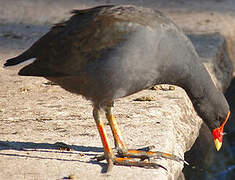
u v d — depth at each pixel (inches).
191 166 490.9
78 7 968.3
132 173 369.4
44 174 363.3
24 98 512.4
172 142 431.8
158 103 503.5
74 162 383.6
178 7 996.6
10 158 386.0
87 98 379.9
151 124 454.9
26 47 695.7
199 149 517.3
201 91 398.9
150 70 361.4
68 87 381.7
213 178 542.0
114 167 378.0
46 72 372.8
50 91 537.6
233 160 603.8
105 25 359.9
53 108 486.6
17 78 575.2
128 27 355.3
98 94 368.5
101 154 397.1
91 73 359.6
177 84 392.5
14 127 443.8
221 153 621.3
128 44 350.9
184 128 488.1
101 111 380.2
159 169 378.0
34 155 392.2
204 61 665.6
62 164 379.6
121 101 509.0
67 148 405.4
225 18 922.1
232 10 992.2
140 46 351.6
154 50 356.2
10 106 488.4
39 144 412.5
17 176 359.3
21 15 900.6
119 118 465.1
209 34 812.0
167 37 362.3
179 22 879.1
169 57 365.4
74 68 362.9
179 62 373.4
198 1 1061.8
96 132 437.7
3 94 522.6
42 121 458.0
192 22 882.1
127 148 398.9
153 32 355.9
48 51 372.2
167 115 477.1
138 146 411.5
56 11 934.4
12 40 732.7
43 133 434.0
